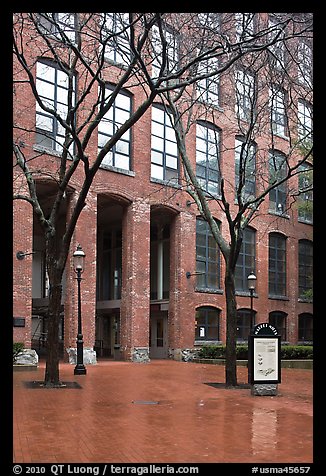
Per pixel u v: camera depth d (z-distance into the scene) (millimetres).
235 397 13781
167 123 28984
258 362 14305
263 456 7352
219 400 13156
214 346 27531
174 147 29219
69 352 23578
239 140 31797
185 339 28234
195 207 29562
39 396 13195
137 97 27062
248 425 9711
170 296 28891
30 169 22125
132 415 10633
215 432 9000
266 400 13281
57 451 7504
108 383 16406
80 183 24297
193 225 29406
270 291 34719
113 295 33844
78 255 18703
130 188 26531
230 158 31094
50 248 15773
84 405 11852
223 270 30938
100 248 35375
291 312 35750
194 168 29406
